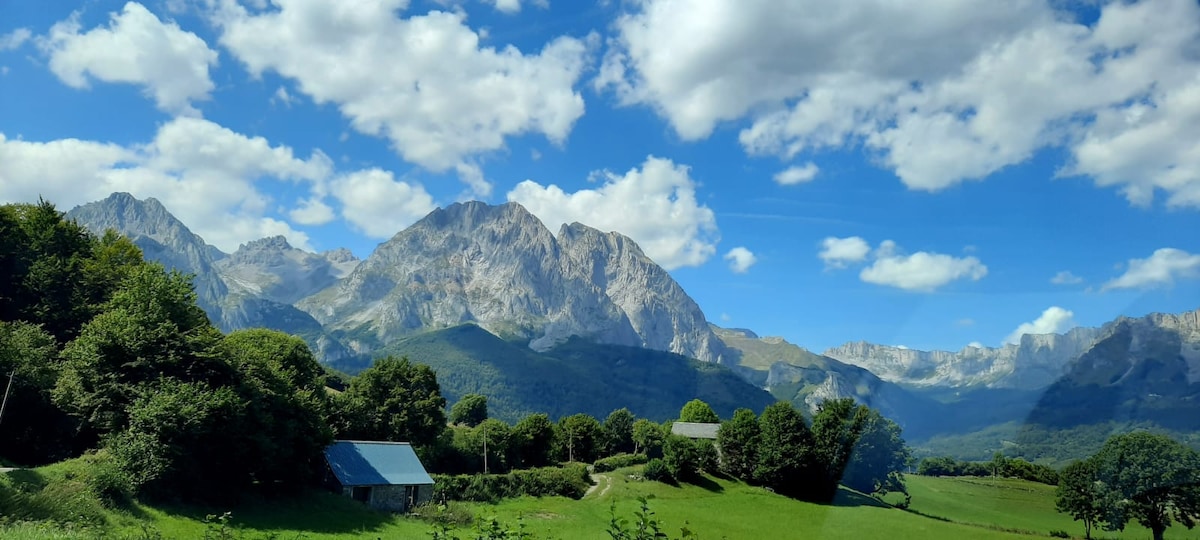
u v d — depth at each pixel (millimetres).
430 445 103000
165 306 59469
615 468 117000
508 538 15719
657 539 12227
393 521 63344
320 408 76312
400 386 104188
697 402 169250
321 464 72625
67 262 82375
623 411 149625
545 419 125625
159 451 49375
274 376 65000
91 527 35500
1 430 57125
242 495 57219
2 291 78562
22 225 84938
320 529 54250
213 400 53250
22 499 34781
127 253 96250
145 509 46062
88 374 54500
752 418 91875
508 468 112250
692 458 97562
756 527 45688
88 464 47531
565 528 65375
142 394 52938
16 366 57438
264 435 58438
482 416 175250
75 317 77750
